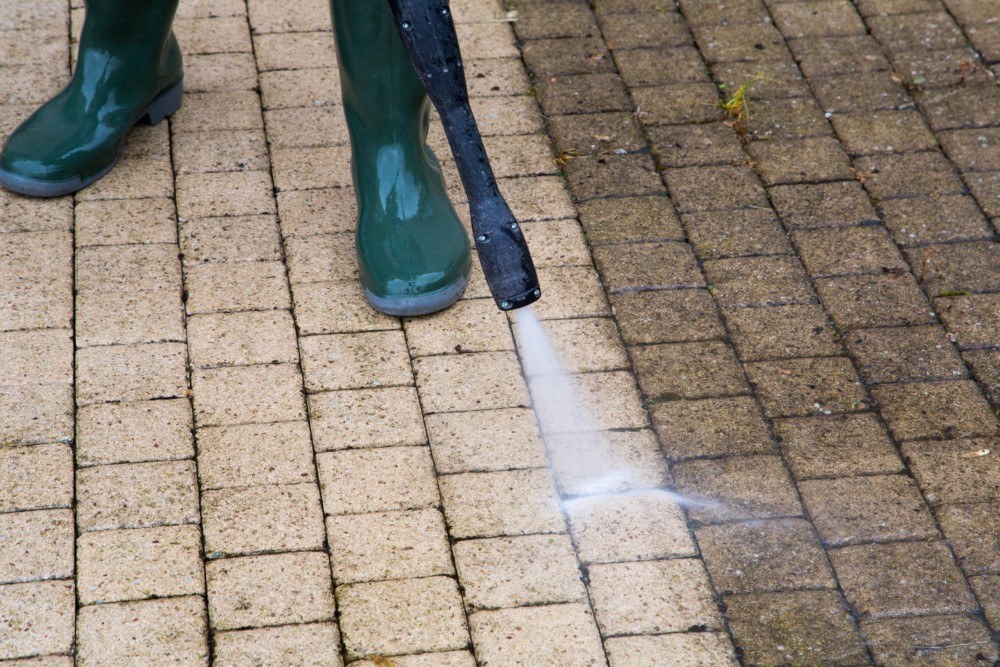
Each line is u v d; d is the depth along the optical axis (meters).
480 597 2.29
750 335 2.87
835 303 2.96
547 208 3.21
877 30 3.90
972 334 2.89
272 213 3.16
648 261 3.06
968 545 2.41
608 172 3.34
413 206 2.90
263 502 2.44
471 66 3.72
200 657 2.17
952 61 3.78
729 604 2.29
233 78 3.63
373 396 2.68
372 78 2.76
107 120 3.17
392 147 2.90
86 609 2.23
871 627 2.26
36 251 3.00
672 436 2.62
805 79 3.70
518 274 2.13
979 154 3.42
